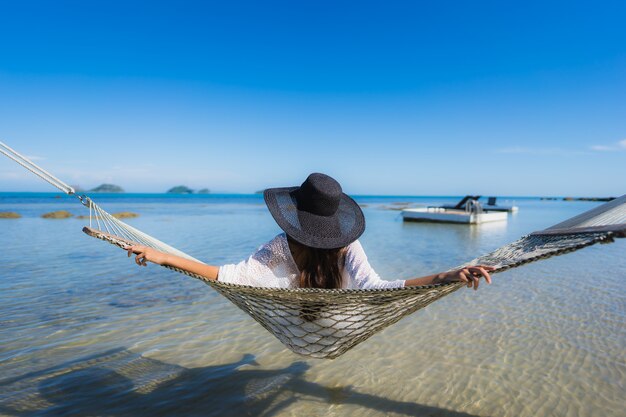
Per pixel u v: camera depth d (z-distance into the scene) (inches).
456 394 141.1
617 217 90.1
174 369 156.6
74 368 154.3
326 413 130.3
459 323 208.5
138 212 1320.1
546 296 259.4
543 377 151.6
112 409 128.9
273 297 91.7
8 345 172.1
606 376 151.5
